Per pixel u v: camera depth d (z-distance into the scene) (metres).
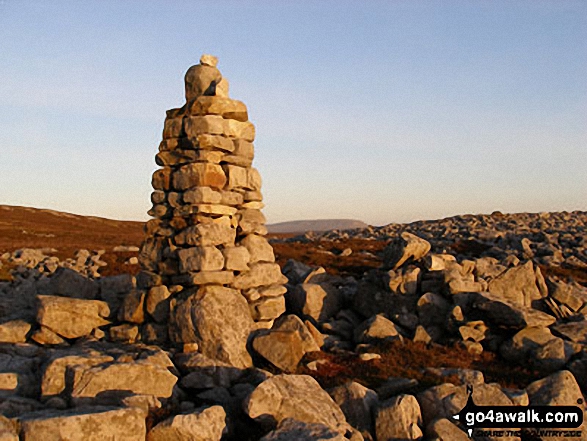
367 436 11.65
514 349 16.14
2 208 98.25
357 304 19.88
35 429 9.39
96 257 38.62
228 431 10.98
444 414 12.13
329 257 37.25
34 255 36.38
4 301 18.25
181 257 15.23
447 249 40.28
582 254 37.47
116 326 15.66
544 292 19.50
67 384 11.47
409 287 18.77
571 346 16.14
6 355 13.02
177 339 14.75
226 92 16.84
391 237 52.78
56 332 14.82
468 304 17.95
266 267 16.64
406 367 15.09
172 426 10.02
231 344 14.20
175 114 16.64
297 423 10.59
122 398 11.13
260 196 17.39
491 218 63.31
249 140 17.30
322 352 16.14
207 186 15.60
